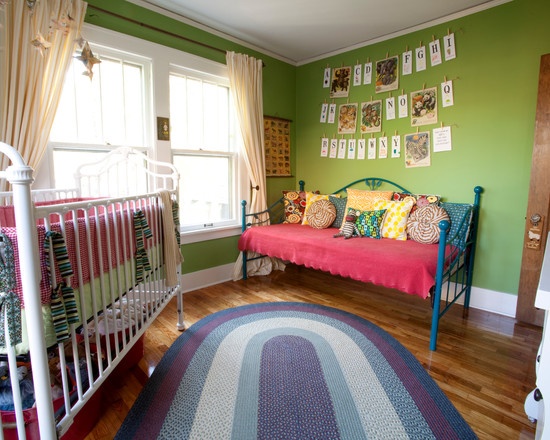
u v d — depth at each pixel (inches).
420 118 111.9
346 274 92.6
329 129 138.8
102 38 87.4
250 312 96.7
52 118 76.9
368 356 73.3
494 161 97.9
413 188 115.9
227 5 98.7
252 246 119.6
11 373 35.2
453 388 63.3
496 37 94.7
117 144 95.3
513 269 96.9
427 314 97.5
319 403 58.2
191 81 112.9
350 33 117.4
